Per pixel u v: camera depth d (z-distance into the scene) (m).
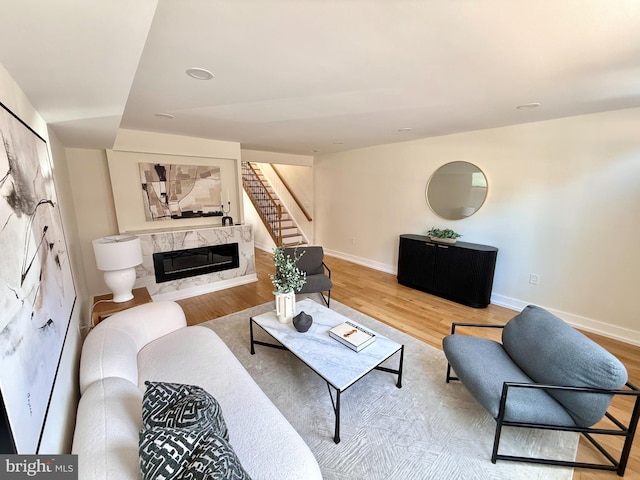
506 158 3.42
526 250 3.38
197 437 0.91
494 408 1.52
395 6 1.13
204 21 1.22
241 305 3.65
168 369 1.73
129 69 1.10
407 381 2.22
